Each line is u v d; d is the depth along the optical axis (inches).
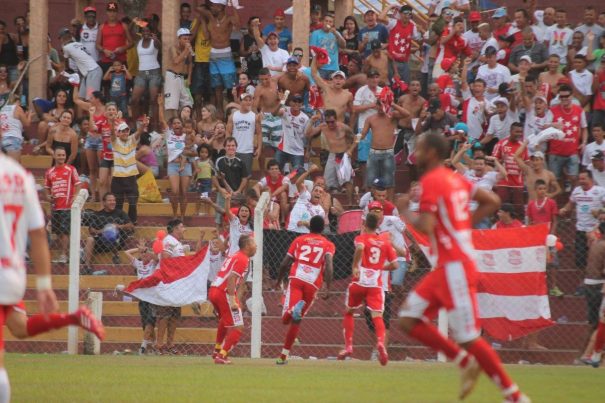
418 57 3582.7
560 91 2716.5
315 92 2989.7
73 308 2292.1
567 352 2239.2
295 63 2997.0
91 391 1389.0
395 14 3344.0
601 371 1902.1
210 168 2861.7
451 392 1417.3
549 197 2432.3
